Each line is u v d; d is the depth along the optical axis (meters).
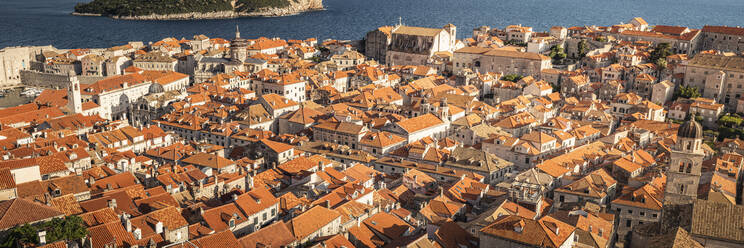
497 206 159.38
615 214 172.50
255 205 149.00
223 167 194.25
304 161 196.75
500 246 131.50
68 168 172.25
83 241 118.81
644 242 146.50
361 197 164.88
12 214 119.44
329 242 136.38
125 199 146.75
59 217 123.00
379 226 150.50
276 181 184.75
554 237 128.50
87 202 139.62
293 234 137.75
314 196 172.00
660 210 166.62
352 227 149.25
